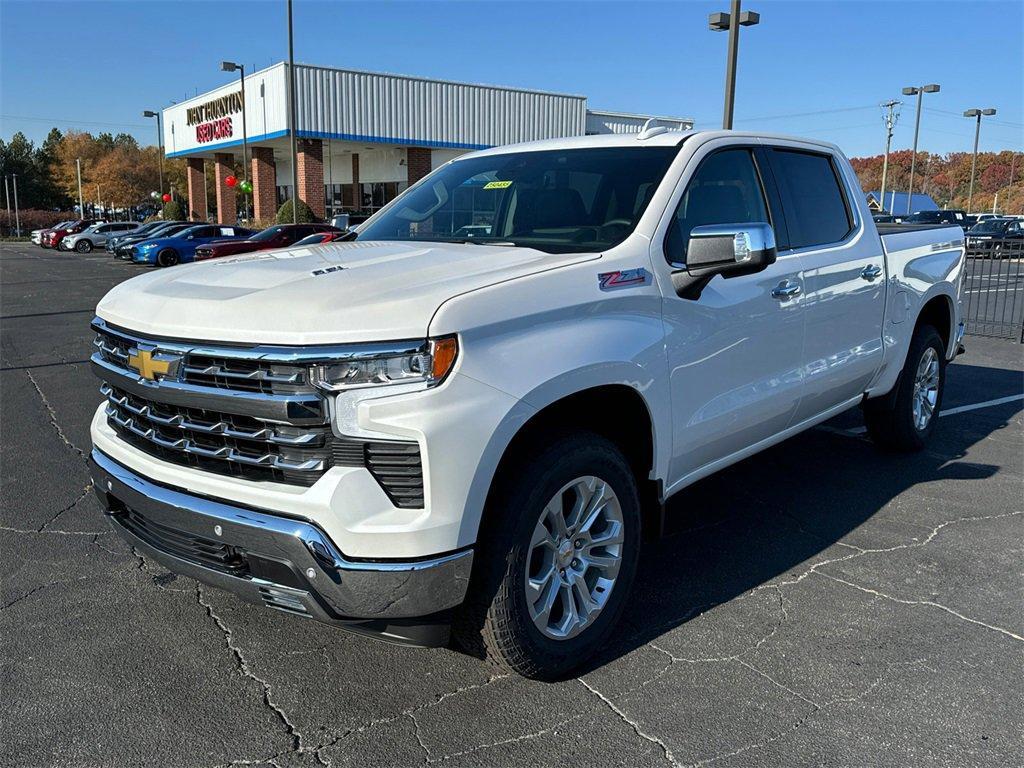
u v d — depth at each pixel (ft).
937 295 18.83
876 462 18.94
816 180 15.16
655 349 10.64
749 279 12.44
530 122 131.03
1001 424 22.72
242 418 8.73
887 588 12.66
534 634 9.59
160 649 11.01
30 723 9.39
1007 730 9.20
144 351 9.34
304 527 8.30
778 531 14.90
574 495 10.11
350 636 11.38
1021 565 13.48
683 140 12.49
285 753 8.89
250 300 8.87
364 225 14.39
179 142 156.35
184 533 9.34
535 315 9.21
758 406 12.85
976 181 403.95
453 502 8.40
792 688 10.02
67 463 19.21
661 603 12.22
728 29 51.29
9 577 13.16
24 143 344.08
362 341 8.18
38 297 59.16
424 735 9.18
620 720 9.41
